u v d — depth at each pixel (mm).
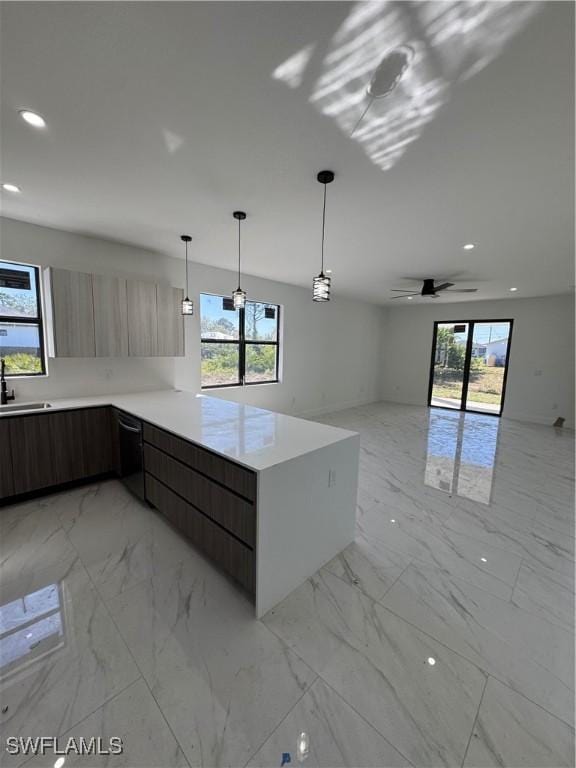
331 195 2344
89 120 1593
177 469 2254
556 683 1389
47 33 1146
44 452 2844
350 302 7281
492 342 7066
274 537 1728
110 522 2561
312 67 1268
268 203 2492
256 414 2783
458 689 1356
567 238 3139
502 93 1375
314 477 1949
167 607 1753
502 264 4129
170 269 4078
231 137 1718
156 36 1154
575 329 6098
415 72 1281
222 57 1232
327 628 1647
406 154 1839
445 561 2193
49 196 2432
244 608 1757
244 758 1115
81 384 3492
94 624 1637
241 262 4316
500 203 2432
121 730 1188
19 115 1553
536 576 2062
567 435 5516
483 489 3340
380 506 2951
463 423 6301
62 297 2963
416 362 8156
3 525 2498
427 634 1624
